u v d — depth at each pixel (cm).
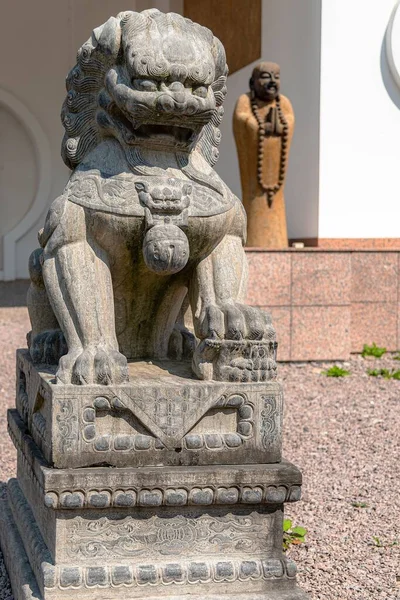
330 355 761
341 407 620
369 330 791
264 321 262
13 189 1337
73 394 245
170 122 258
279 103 830
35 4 1296
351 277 779
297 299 749
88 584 245
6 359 786
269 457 259
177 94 250
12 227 1343
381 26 866
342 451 508
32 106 1308
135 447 249
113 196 258
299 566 338
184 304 308
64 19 1310
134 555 251
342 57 862
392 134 876
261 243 834
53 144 1319
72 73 278
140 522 251
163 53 251
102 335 259
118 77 258
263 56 1027
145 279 279
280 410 259
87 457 247
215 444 254
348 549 358
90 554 249
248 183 838
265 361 259
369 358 779
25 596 254
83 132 282
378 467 477
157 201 258
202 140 286
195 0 1274
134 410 249
